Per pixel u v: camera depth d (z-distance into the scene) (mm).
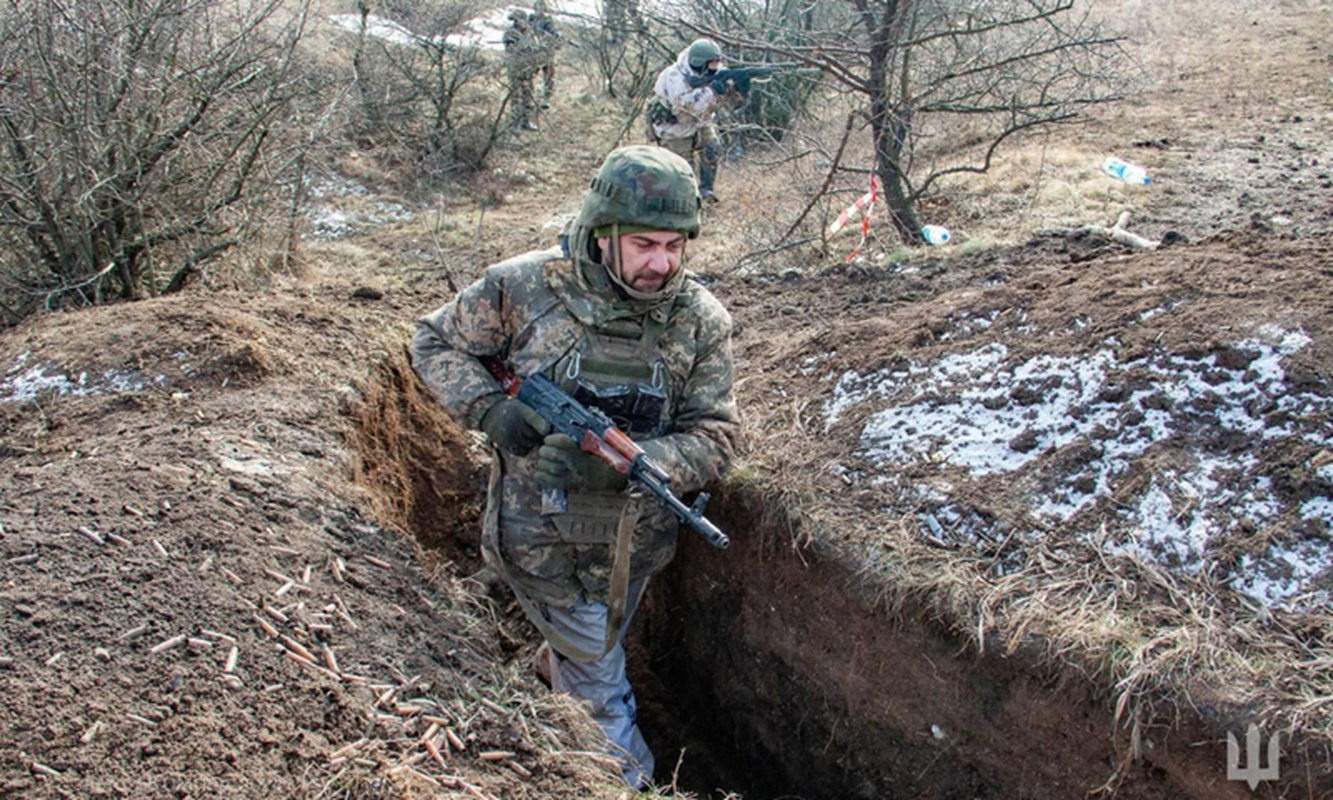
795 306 5441
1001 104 7465
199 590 2715
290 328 4613
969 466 3537
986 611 3027
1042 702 2916
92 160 5648
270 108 6266
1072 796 2912
